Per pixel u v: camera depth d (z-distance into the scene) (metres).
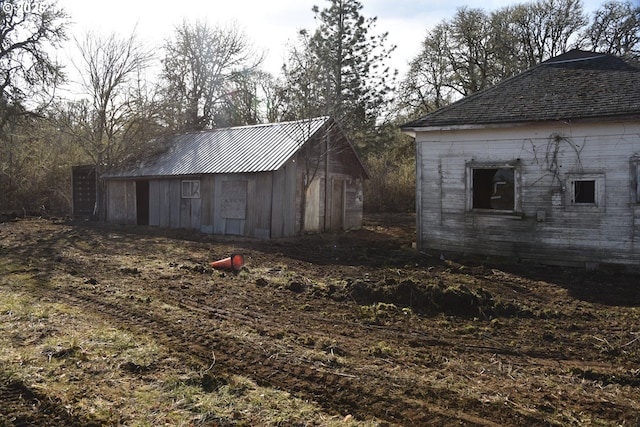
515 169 12.52
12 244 15.01
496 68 35.00
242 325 7.00
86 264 11.61
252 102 39.19
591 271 11.45
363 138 31.12
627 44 33.06
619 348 6.30
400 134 34.47
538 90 13.50
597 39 33.62
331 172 20.02
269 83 38.84
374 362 5.70
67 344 5.80
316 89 25.81
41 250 13.77
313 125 19.00
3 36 24.05
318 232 19.23
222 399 4.58
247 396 4.68
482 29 35.19
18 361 5.25
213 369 5.32
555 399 4.82
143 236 17.78
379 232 20.09
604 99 11.73
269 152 18.16
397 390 4.94
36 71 24.41
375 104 30.42
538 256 12.28
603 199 11.45
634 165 11.09
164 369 5.26
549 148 12.06
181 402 4.48
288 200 17.58
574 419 4.38
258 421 4.20
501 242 12.77
